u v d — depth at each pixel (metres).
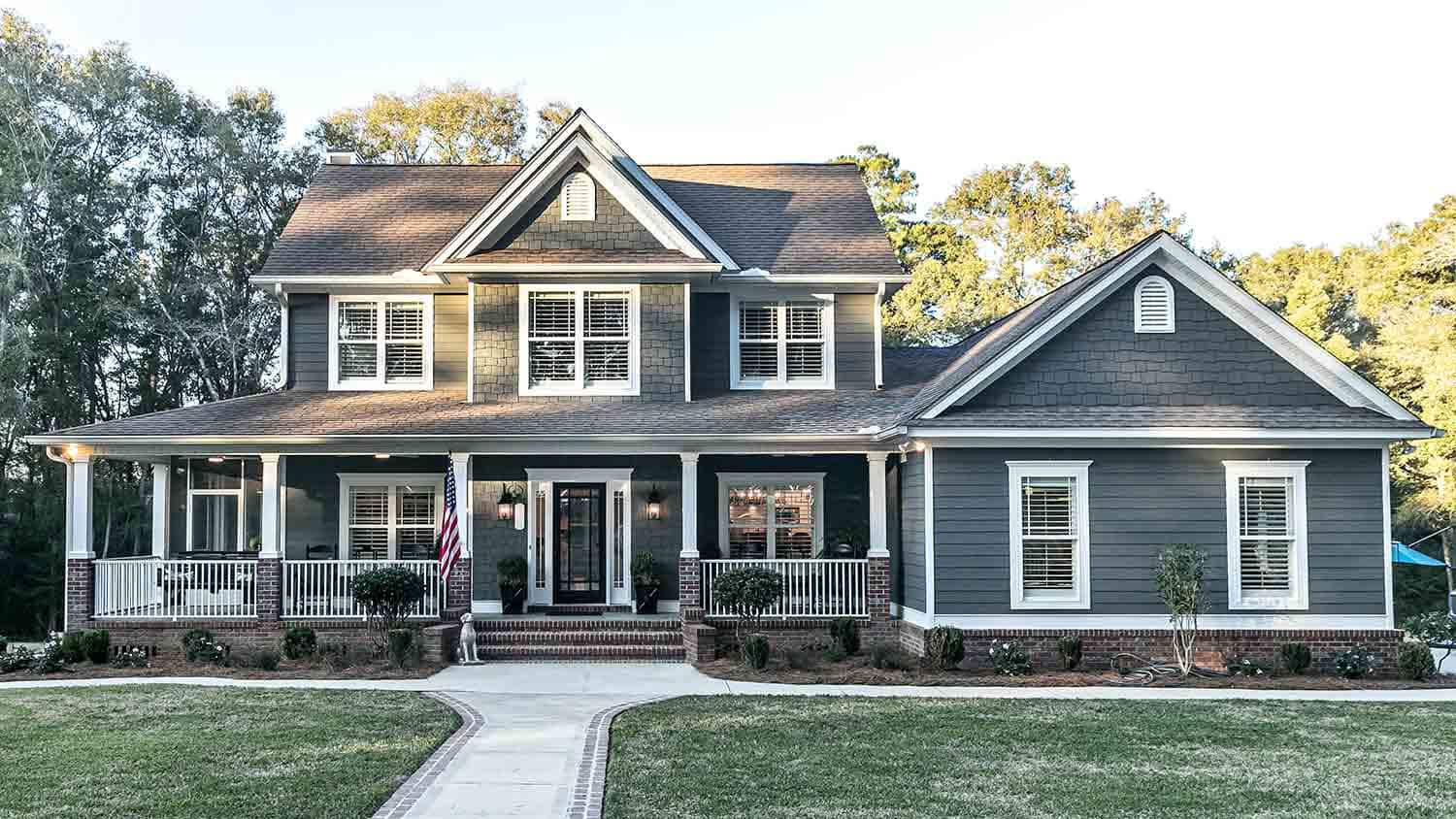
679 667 19.48
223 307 38.94
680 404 22.94
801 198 26.97
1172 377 19.78
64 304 35.94
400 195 26.98
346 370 24.14
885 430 19.47
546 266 22.53
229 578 21.92
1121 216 52.38
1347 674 18.31
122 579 21.34
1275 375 19.83
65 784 10.62
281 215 41.69
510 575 22.31
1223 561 19.20
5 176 34.00
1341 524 19.33
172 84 40.06
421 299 24.20
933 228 49.84
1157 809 10.12
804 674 18.42
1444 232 40.75
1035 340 19.55
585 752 12.24
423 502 23.89
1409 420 19.23
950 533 19.33
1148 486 19.39
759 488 23.64
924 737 13.06
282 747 12.29
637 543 23.03
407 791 10.56
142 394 38.81
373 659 19.86
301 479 23.81
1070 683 17.62
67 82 37.06
